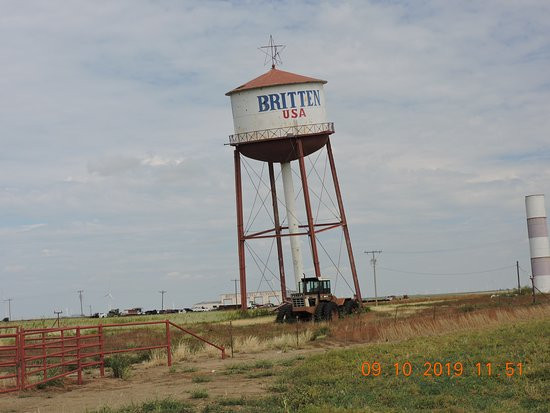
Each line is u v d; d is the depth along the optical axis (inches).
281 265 2928.2
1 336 945.5
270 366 1147.3
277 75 2743.6
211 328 2143.2
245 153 2723.9
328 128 2704.2
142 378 1079.0
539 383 823.7
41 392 957.8
